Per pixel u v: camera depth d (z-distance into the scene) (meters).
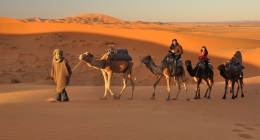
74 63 47.78
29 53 54.50
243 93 20.53
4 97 17.09
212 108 14.55
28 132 7.96
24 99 15.65
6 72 41.50
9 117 9.43
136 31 72.81
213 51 55.06
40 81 31.94
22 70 43.44
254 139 9.21
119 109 12.30
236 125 11.12
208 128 10.11
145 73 40.88
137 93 20.17
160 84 35.25
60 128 8.52
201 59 17.44
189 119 11.36
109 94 19.19
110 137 8.11
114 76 39.91
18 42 66.12
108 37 70.56
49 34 71.38
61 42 64.31
